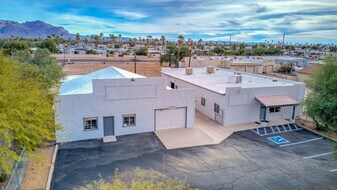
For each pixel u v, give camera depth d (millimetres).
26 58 38656
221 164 16078
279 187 13539
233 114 24094
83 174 14438
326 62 19047
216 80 31609
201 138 20484
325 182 14070
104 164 15727
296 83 27625
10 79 12812
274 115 25906
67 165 15492
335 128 15336
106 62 82812
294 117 25656
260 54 110000
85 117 19578
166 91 21609
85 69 65500
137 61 88000
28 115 11648
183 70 41031
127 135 20797
